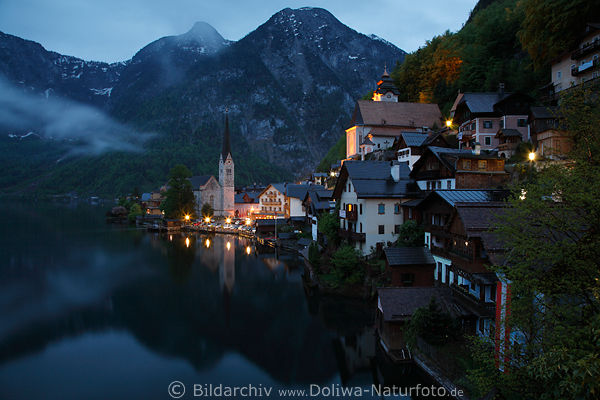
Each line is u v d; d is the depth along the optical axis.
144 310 43.28
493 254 21.69
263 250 78.44
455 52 95.56
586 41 47.69
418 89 109.88
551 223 13.89
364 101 94.56
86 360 31.52
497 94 62.28
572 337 11.71
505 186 34.34
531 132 49.03
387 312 26.55
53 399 25.83
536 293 15.40
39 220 134.00
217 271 60.69
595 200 12.41
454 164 40.28
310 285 47.16
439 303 25.84
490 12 95.19
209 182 148.88
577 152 15.97
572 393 10.24
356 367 29.41
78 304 45.28
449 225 28.17
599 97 16.91
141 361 31.42
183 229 118.69
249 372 29.20
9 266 63.44
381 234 44.75
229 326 38.25
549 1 51.25
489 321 23.55
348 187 49.97
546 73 63.03
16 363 31.14
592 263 12.94
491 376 15.68
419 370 24.38
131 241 92.25
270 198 116.88
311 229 80.00
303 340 34.09
